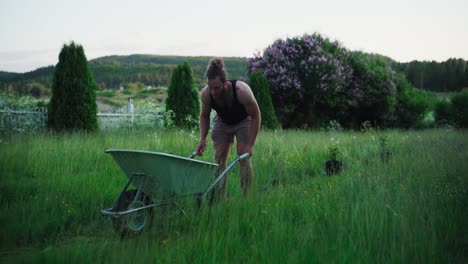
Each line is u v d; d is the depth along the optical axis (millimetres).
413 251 3330
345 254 3260
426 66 75750
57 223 4586
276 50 24453
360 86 26750
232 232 3752
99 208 5105
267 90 19172
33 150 8430
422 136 13961
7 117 13234
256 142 10453
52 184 6109
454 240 3875
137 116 16422
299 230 3826
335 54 26156
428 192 5102
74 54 13109
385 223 3871
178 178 4355
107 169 7484
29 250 3957
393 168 6969
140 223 4410
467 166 6781
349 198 4805
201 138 5516
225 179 5391
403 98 30312
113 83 81438
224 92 5176
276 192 5324
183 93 16078
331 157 8836
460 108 29984
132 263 3166
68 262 3242
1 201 5418
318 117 25391
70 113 12922
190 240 3598
